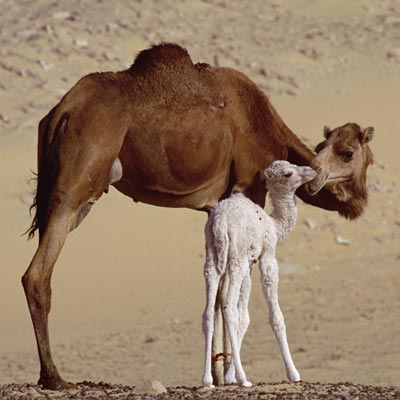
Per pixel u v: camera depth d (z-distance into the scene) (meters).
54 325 99.44
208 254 41.84
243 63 149.50
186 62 48.03
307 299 104.56
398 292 105.75
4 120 134.12
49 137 46.34
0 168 123.25
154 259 112.38
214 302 41.84
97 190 46.16
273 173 43.78
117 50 150.62
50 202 45.62
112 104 46.44
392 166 129.50
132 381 83.69
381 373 84.88
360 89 144.88
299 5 178.88
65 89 140.50
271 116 49.75
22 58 147.62
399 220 121.06
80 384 46.12
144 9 167.75
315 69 151.50
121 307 103.69
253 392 40.22
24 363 88.81
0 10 166.62
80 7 168.00
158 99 46.94
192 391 41.00
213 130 47.75
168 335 96.75
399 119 137.62
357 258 114.31
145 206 122.00
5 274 107.94
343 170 49.19
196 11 170.12
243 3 177.12
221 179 48.97
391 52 156.50
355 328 97.44
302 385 42.16
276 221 44.25
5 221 115.00
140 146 46.72
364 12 175.75
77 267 110.19
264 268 42.72
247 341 94.56
